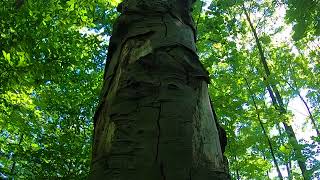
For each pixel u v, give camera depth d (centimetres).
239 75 1099
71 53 638
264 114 1069
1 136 1003
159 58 137
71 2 631
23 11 539
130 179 107
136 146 113
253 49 1439
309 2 629
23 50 515
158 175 107
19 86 538
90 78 766
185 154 111
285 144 1080
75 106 696
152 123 118
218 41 830
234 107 891
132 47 150
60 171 621
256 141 1013
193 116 123
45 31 566
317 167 1050
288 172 1633
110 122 126
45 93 700
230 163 1013
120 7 189
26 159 638
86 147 659
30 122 763
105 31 930
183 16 171
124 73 138
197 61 146
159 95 125
